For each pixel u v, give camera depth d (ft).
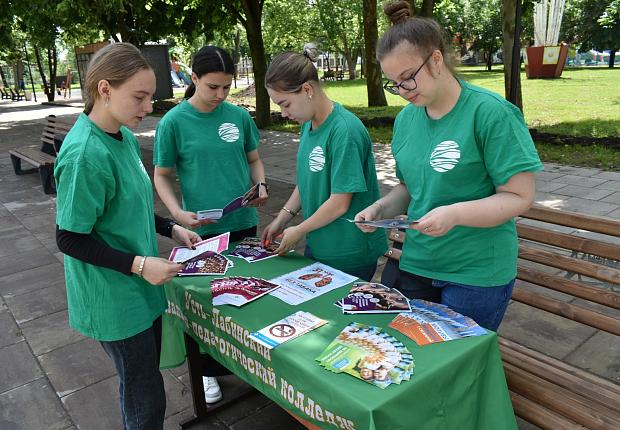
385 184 23.35
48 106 85.20
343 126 7.39
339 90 81.35
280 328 6.07
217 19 45.50
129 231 6.32
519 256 8.63
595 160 25.20
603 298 7.61
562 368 6.93
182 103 9.35
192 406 9.39
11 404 9.68
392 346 5.45
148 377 6.72
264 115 44.21
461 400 5.37
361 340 5.60
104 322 6.31
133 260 5.98
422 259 6.68
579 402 6.04
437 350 5.34
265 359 5.89
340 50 117.60
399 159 6.72
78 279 6.31
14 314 13.42
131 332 6.38
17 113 73.20
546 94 55.52
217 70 8.41
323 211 7.60
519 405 6.34
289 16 110.01
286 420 8.79
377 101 51.39
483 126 5.66
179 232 8.06
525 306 12.28
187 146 9.17
